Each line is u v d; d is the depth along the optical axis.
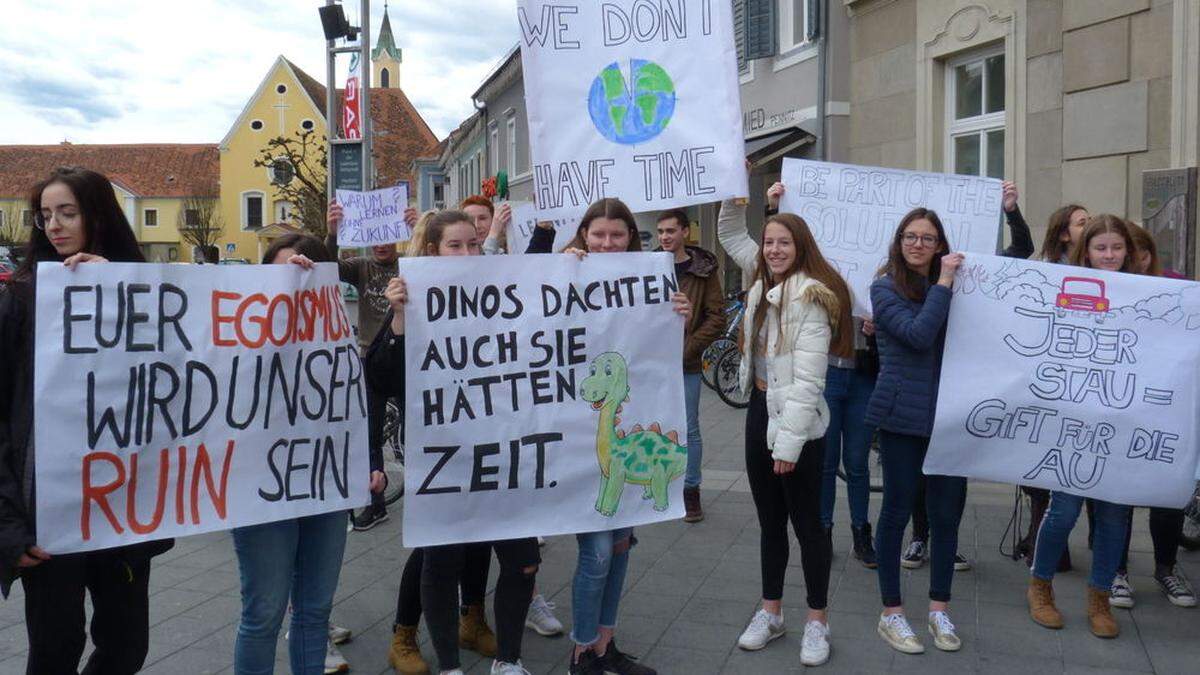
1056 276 4.11
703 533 5.78
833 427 5.01
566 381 3.66
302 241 3.46
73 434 2.82
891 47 11.03
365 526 5.98
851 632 4.29
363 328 5.68
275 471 3.20
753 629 4.15
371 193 8.80
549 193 4.73
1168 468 4.08
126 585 2.97
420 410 3.52
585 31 4.70
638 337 3.74
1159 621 4.38
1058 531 4.26
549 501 3.63
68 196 2.89
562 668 3.96
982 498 6.39
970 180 5.54
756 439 4.05
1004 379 4.08
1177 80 7.39
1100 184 8.18
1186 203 7.11
